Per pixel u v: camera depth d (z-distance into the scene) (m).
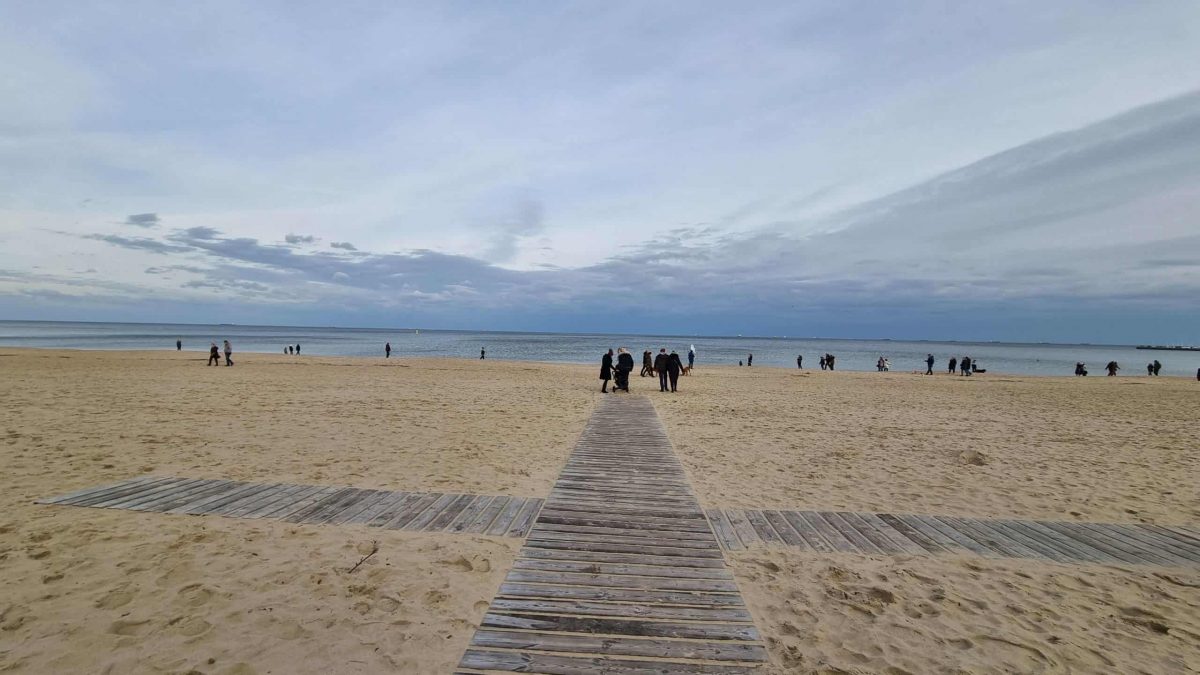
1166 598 3.94
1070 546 4.89
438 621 3.30
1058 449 9.30
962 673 2.98
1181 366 77.06
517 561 4.17
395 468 6.86
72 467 6.55
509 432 9.45
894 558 4.52
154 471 6.48
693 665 2.92
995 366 68.50
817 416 12.60
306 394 14.57
